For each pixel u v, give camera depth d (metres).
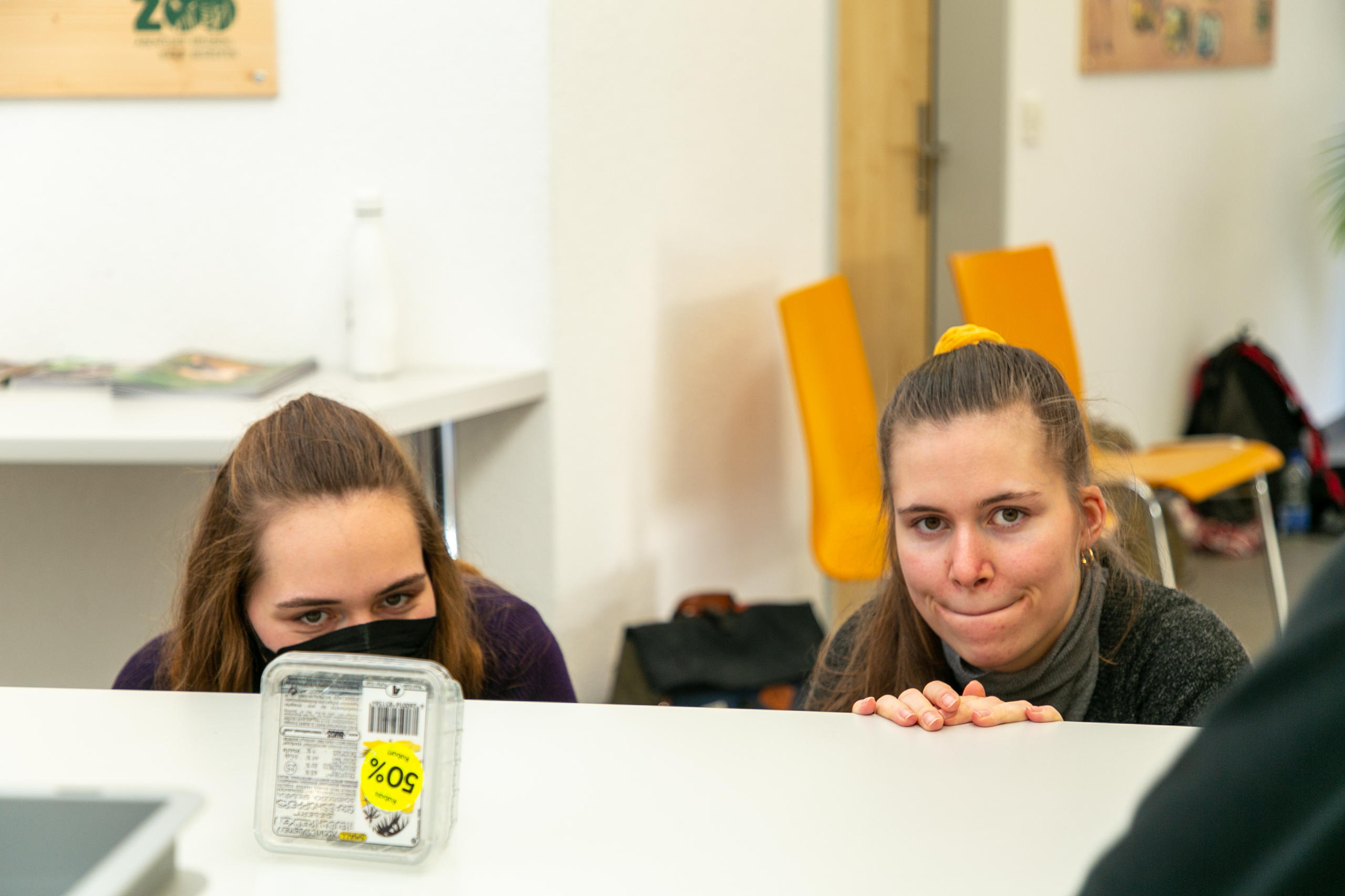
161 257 2.27
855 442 2.80
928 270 3.98
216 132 2.24
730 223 2.86
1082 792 0.81
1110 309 4.36
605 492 2.51
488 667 1.44
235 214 2.26
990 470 1.16
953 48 3.83
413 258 2.27
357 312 2.16
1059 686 1.25
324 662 0.76
